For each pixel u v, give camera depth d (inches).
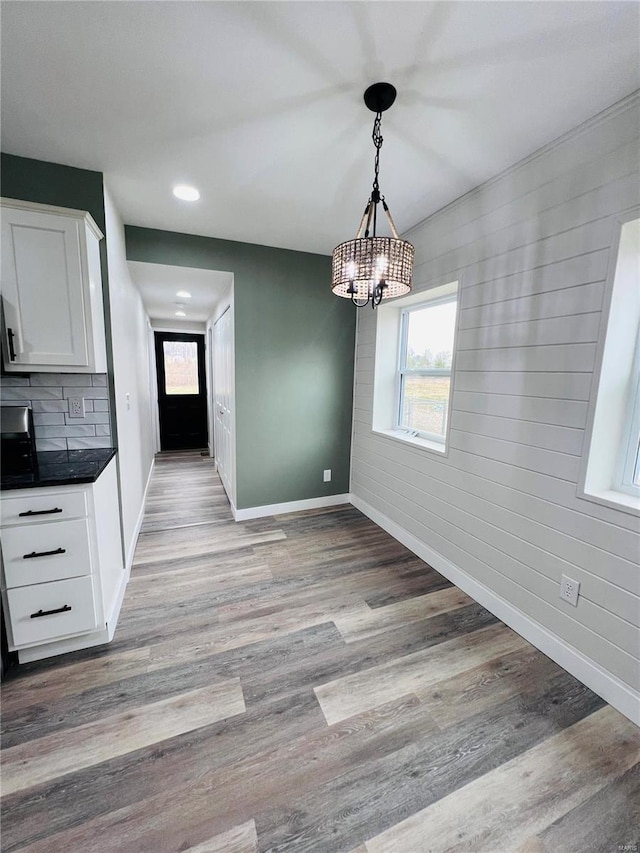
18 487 60.4
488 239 80.5
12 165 72.6
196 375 251.6
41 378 80.6
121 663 67.1
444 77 51.9
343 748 52.7
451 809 45.6
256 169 76.7
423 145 67.9
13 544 61.7
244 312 123.3
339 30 45.0
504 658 70.1
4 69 51.3
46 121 62.6
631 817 45.0
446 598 88.6
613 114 56.6
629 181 55.4
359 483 143.9
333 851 41.3
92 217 76.4
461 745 53.5
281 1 41.4
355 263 56.1
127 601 85.4
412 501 110.8
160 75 52.5
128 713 57.3
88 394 83.8
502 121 60.9
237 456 130.1
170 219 102.0
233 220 102.7
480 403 84.1
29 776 47.9
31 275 68.2
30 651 66.7
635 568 56.4
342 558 107.0
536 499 71.8
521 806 46.0
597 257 59.9
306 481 143.2
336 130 64.3
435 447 102.6
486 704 60.2
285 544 115.2
